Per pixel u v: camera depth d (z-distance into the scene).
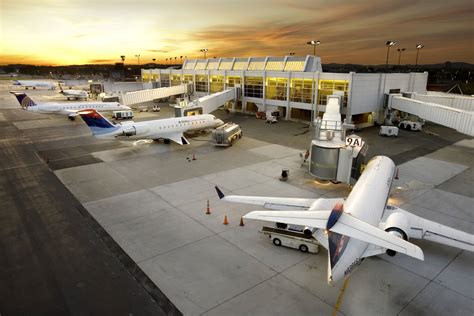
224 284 17.69
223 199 22.56
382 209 19.72
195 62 100.44
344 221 15.09
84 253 20.67
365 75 58.03
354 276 18.22
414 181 33.25
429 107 50.09
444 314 15.55
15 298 16.70
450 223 24.66
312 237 20.67
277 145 48.19
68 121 68.94
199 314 15.54
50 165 38.81
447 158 41.41
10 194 30.17
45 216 25.77
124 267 19.22
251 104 79.25
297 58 72.38
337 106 49.44
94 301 16.45
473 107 54.81
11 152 44.50
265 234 21.78
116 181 33.50
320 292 17.03
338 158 31.12
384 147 46.59
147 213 26.27
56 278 18.27
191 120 50.56
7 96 125.25
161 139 50.75
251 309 15.84
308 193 30.55
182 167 38.00
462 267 19.12
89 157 42.09
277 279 18.08
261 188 31.72
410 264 19.33
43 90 162.00
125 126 43.03
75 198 29.23
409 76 67.81
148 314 15.59
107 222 24.78
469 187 31.73
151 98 84.69
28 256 20.38
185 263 19.59
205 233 23.12
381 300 16.44
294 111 70.94
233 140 49.41
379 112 63.19
